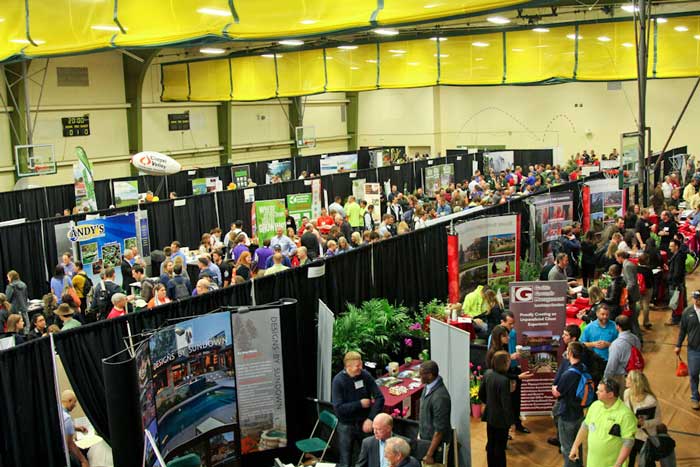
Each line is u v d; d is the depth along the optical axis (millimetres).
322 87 21391
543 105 28062
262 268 12312
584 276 12398
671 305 11008
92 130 22297
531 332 7812
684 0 19297
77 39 9594
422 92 30875
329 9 7684
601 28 16703
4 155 19844
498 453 6340
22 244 13383
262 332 6859
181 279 10414
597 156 27125
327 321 7547
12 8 9992
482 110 29531
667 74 16266
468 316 9281
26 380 5914
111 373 5598
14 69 19797
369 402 6258
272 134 29469
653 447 5543
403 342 8820
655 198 15430
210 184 21625
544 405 7922
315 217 19859
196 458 5844
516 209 13125
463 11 6961
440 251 11289
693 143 25094
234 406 6781
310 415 7363
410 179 24109
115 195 19172
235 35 8156
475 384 8070
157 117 24625
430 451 5797
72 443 6062
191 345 6410
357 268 9086
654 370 9281
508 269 11023
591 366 6230
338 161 26844
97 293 10250
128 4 8992
